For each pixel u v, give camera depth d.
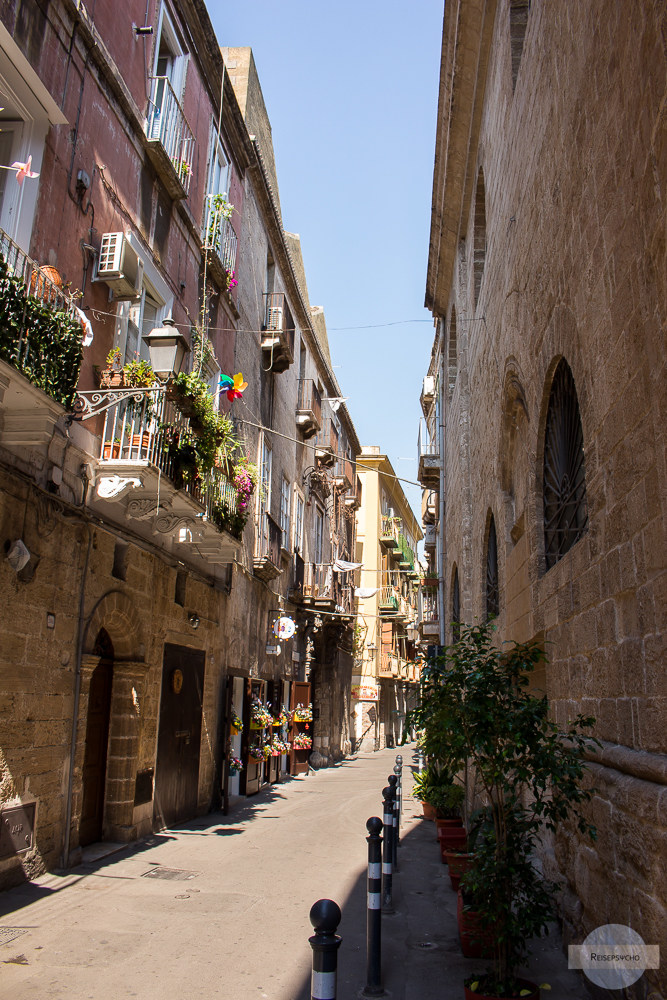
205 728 13.09
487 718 4.77
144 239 10.66
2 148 7.71
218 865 8.74
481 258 12.84
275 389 20.12
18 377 6.30
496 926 4.68
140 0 10.52
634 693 4.09
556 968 5.25
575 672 5.44
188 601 12.45
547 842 6.61
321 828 11.82
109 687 9.91
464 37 10.62
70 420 8.25
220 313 14.67
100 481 8.80
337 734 27.86
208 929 6.22
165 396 9.36
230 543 12.35
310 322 24.50
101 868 8.22
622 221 4.18
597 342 4.72
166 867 8.49
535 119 6.73
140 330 10.37
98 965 5.28
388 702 44.59
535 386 6.85
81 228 8.80
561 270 5.70
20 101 7.60
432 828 12.48
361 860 9.29
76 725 8.30
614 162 4.32
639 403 3.93
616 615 4.42
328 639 26.86
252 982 5.05
